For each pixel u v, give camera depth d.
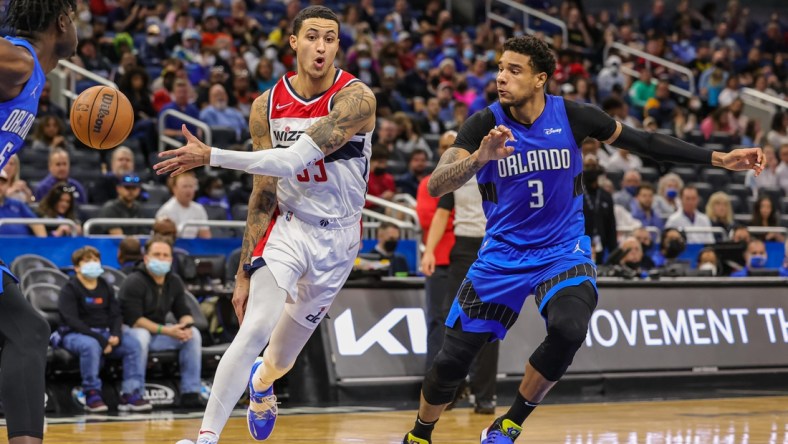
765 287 14.78
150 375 12.33
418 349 12.70
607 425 10.02
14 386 5.27
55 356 11.41
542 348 6.91
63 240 12.79
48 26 5.56
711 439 8.98
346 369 12.16
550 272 7.02
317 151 6.45
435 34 27.72
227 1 26.66
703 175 22.38
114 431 9.49
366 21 27.03
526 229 7.15
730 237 17.91
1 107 5.29
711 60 30.08
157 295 11.88
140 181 15.54
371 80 23.47
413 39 27.17
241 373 6.47
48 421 10.37
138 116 18.97
